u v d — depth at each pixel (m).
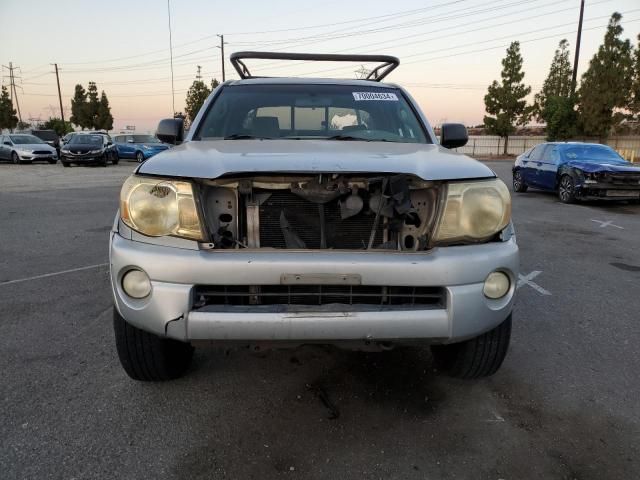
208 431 2.53
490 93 41.59
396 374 3.16
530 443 2.47
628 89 33.19
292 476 2.21
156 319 2.28
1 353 3.36
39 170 21.48
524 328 3.95
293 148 2.77
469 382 3.07
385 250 2.34
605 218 9.86
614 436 2.53
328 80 4.08
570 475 2.24
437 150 2.99
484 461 2.33
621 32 32.78
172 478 2.19
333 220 2.48
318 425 2.60
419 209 2.50
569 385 3.05
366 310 2.27
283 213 2.45
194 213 2.32
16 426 2.54
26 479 2.16
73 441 2.43
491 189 2.48
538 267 5.83
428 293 2.35
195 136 3.43
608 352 3.52
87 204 10.54
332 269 2.23
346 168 2.36
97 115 58.34
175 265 2.23
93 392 2.88
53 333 3.69
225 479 2.18
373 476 2.22
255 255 2.26
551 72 48.00
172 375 2.94
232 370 3.17
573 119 35.59
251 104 3.70
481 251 2.40
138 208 2.34
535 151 14.10
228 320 2.22
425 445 2.44
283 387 2.97
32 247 6.45
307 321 2.23
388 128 3.58
